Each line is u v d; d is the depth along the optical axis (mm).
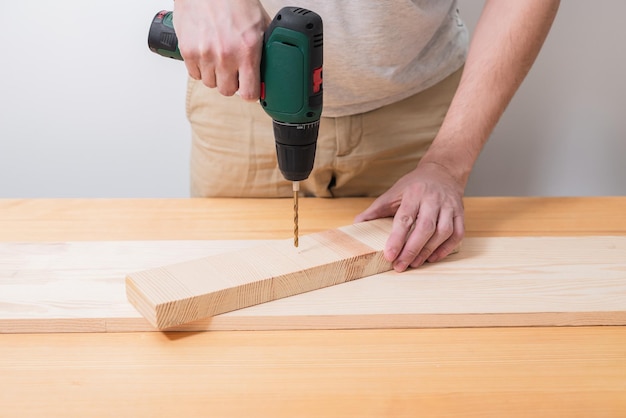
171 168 2055
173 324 999
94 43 1905
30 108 1975
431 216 1159
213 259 1108
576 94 1901
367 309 1036
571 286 1117
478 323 1039
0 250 1182
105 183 2064
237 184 1545
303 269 1079
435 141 1327
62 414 844
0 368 921
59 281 1095
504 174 2004
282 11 992
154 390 887
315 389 895
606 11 1812
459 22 1506
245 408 860
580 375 934
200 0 1038
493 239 1272
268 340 997
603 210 1418
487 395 892
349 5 1234
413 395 887
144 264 1151
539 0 1272
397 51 1309
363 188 1593
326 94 1371
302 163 1074
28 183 2061
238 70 1029
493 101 1318
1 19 1874
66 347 970
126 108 1977
